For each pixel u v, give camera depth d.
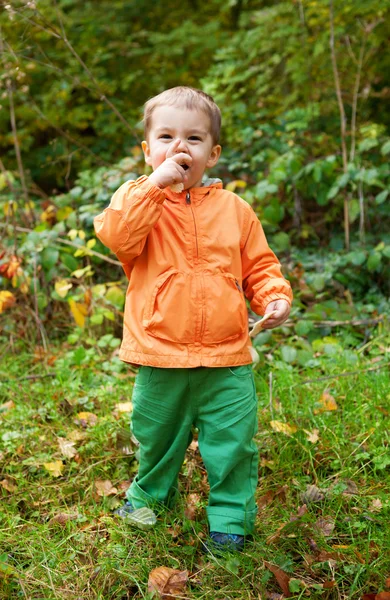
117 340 3.94
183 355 2.16
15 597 2.08
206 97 2.27
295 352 3.60
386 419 3.03
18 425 3.16
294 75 5.89
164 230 2.22
